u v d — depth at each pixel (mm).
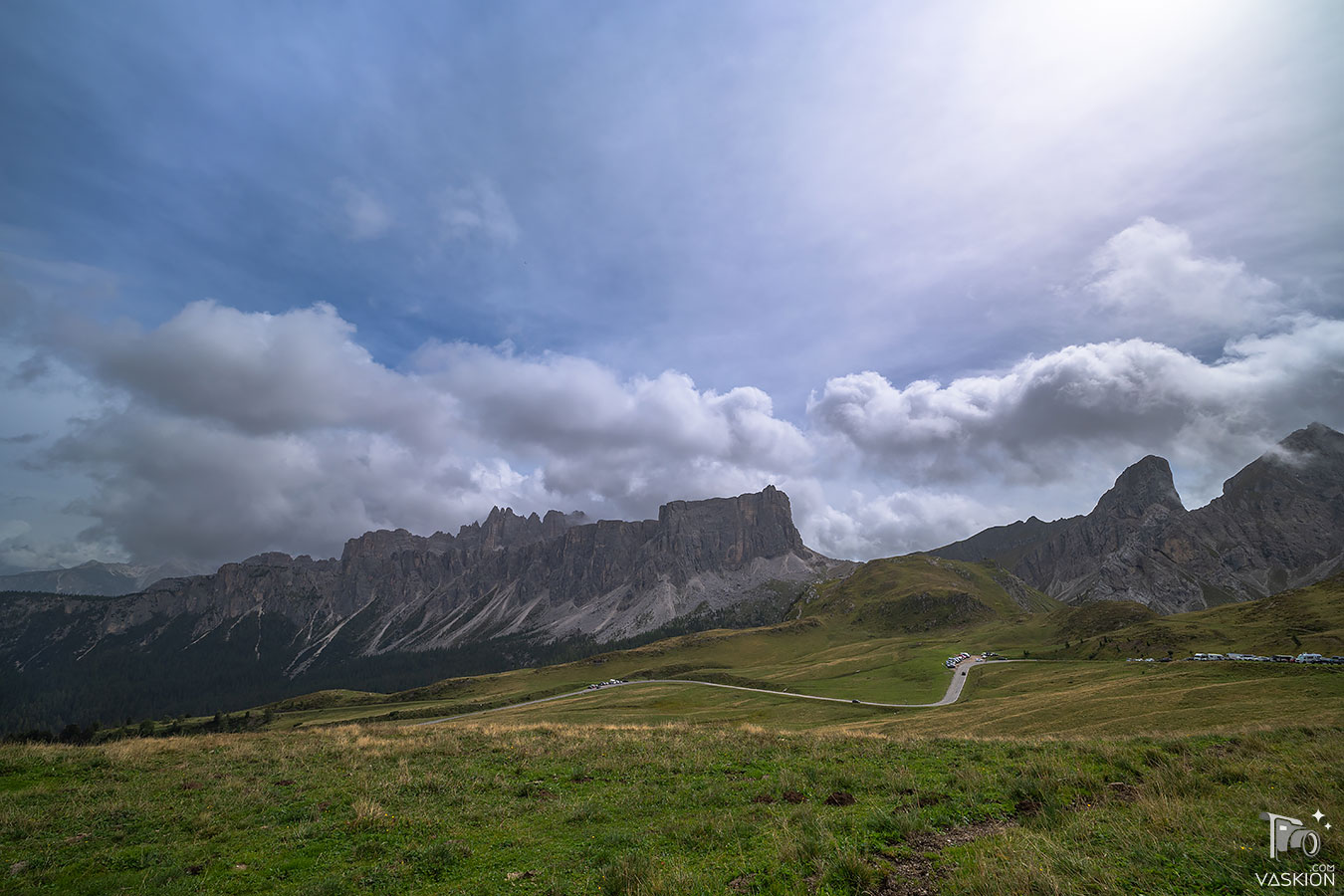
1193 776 18797
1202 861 12055
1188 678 87125
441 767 28031
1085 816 15688
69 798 22125
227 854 17375
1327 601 175750
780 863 13750
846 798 19578
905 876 13031
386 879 14969
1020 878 11703
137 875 15891
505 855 16500
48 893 15055
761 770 25594
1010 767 23328
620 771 26703
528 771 27219
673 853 15336
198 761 29188
